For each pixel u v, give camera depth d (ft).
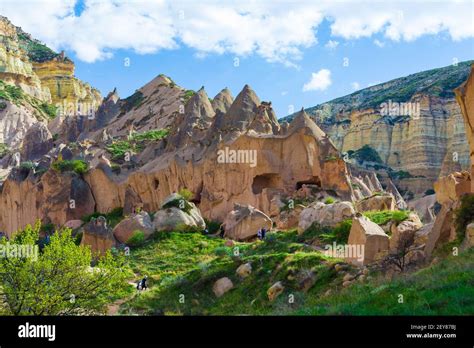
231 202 214.90
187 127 281.33
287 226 184.03
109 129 421.59
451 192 141.08
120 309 127.65
